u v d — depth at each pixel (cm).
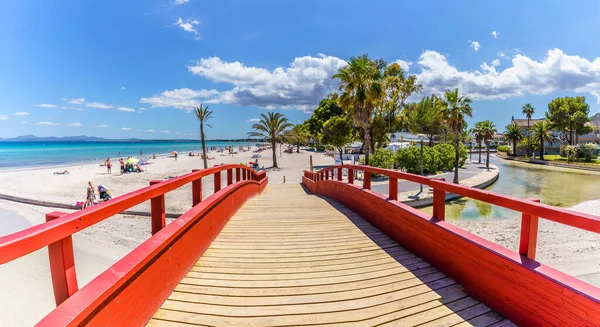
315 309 259
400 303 268
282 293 286
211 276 319
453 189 314
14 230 1266
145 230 1179
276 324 238
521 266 229
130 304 206
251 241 436
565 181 2803
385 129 3816
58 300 166
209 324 234
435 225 339
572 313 195
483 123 4875
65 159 5475
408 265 348
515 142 6169
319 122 7075
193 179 371
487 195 269
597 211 1558
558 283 204
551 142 5784
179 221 316
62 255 164
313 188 1314
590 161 4712
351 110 2530
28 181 2559
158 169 3588
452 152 3369
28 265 830
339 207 696
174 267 290
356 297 279
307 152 7156
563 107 5553
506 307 243
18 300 666
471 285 282
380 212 487
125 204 215
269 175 2981
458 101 2531
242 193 740
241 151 7994
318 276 322
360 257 374
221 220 493
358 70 2142
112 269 200
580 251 941
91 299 162
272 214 620
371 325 237
